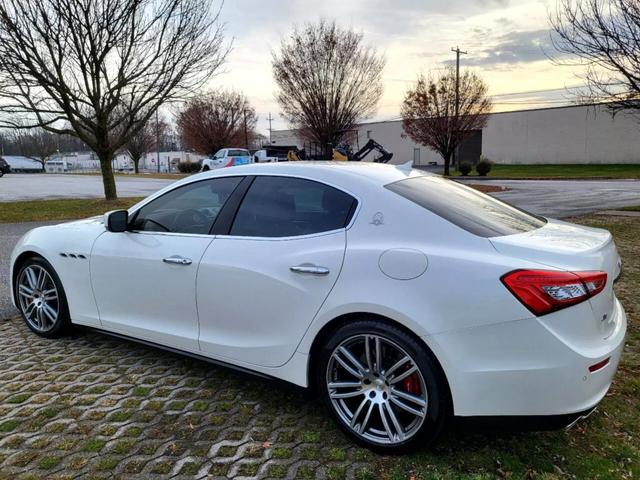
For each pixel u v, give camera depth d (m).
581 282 2.28
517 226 2.80
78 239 3.93
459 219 2.63
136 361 3.81
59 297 4.08
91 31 12.51
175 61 13.55
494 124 48.12
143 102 14.10
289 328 2.84
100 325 3.83
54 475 2.45
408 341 2.46
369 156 45.88
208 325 3.20
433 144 32.59
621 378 3.39
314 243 2.80
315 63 24.58
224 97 47.97
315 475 2.46
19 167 66.75
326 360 2.74
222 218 3.22
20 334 4.37
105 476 2.45
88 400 3.19
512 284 2.27
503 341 2.28
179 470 2.50
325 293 2.68
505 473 2.45
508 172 36.47
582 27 10.24
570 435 2.76
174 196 3.50
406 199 2.72
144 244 3.50
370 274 2.56
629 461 2.53
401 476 2.43
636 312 4.66
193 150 52.16
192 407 3.12
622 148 40.12
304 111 25.42
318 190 2.95
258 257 2.95
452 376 2.37
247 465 2.54
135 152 56.28
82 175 42.00
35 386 3.39
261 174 3.21
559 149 43.84
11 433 2.81
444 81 31.33
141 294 3.51
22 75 11.79
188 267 3.22
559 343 2.23
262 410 3.09
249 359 3.03
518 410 2.30
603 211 12.35
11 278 4.45
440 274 2.40
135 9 12.43
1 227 10.57
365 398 2.65
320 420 2.98
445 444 2.69
